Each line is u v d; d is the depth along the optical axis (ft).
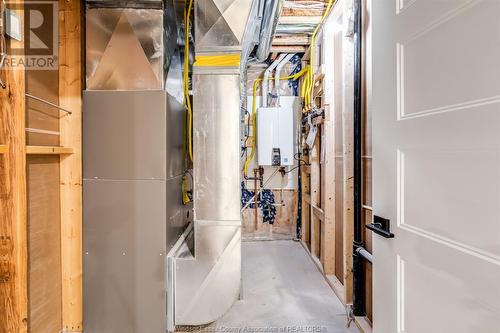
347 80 7.63
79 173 6.21
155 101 6.01
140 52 6.16
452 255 2.81
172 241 6.68
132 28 6.14
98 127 6.02
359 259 7.09
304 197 13.67
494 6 2.39
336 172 9.58
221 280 6.40
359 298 7.11
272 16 7.75
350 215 7.72
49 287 5.79
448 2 2.86
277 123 13.62
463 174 2.69
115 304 6.02
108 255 6.02
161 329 6.00
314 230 11.78
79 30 6.20
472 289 2.60
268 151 13.64
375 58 4.26
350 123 7.64
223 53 6.54
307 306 7.91
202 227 6.47
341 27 9.28
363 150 7.20
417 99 3.34
